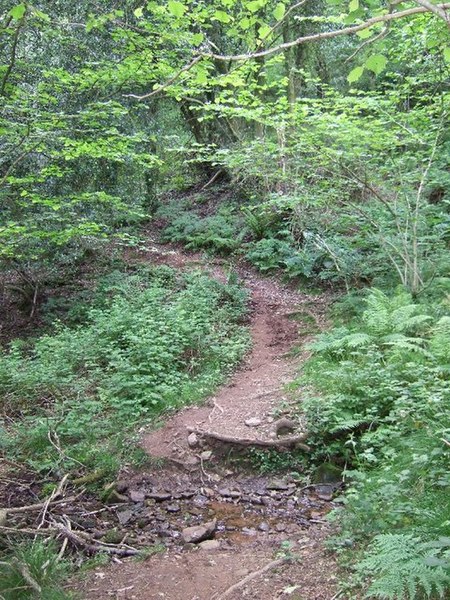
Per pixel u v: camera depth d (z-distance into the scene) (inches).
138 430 278.1
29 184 397.4
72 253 515.5
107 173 506.6
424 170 375.6
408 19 321.1
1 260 450.6
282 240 567.5
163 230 673.6
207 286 482.0
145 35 337.4
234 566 167.2
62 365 340.5
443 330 258.4
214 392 314.5
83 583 164.2
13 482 235.6
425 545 120.0
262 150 370.6
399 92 348.2
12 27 295.4
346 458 228.7
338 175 374.9
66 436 272.8
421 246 387.5
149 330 363.6
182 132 796.0
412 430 209.8
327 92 339.3
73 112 398.0
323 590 140.5
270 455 242.7
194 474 243.6
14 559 163.9
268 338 402.3
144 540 195.2
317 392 277.0
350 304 385.4
